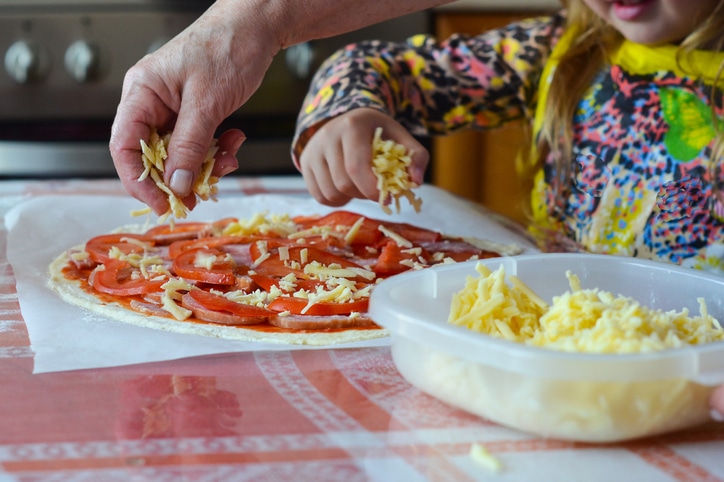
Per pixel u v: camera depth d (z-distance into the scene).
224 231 1.13
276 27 0.91
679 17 1.23
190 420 0.60
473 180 2.37
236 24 0.88
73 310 0.87
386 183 1.05
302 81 2.24
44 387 0.66
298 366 0.72
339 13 0.95
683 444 0.56
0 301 0.91
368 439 0.57
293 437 0.57
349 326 0.84
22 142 2.14
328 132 1.13
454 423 0.59
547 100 1.43
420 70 1.51
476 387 0.57
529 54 1.53
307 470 0.52
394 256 1.03
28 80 2.15
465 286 0.70
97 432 0.57
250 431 0.58
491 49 1.54
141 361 0.72
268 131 2.24
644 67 1.34
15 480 0.50
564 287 0.78
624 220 1.34
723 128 1.27
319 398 0.64
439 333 0.58
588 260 0.78
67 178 2.15
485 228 1.30
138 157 0.90
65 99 2.19
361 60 1.39
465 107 1.54
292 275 0.94
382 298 0.65
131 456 0.54
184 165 0.88
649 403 0.54
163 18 2.17
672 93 1.31
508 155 2.35
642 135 1.34
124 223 1.29
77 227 1.25
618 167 1.36
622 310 0.61
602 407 0.53
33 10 2.13
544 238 1.27
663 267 0.77
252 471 0.52
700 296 0.75
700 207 1.29
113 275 0.96
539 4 2.33
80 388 0.66
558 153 1.42
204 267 0.96
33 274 1.02
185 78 0.87
